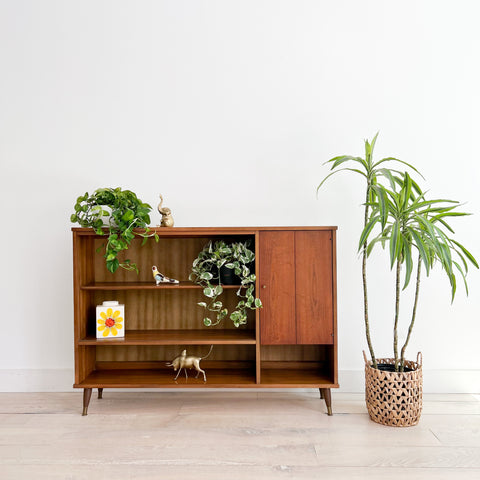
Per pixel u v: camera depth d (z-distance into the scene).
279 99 2.45
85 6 2.46
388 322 2.42
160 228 2.04
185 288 2.22
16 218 2.44
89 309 2.27
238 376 2.20
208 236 2.33
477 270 2.41
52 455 1.68
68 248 2.45
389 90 2.43
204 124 2.45
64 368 2.45
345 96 2.44
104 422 1.99
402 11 2.44
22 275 2.44
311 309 2.06
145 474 1.54
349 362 2.43
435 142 2.41
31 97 2.46
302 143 2.44
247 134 2.45
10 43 2.46
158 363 2.38
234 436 1.84
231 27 2.46
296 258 2.06
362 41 2.44
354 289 2.42
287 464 1.60
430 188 2.42
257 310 2.06
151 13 2.46
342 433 1.86
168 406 2.19
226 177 2.44
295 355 2.37
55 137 2.45
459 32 2.42
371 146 2.03
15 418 2.04
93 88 2.46
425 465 1.59
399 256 1.93
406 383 1.92
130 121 2.46
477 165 2.41
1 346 2.44
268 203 2.44
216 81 2.45
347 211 2.43
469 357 2.41
